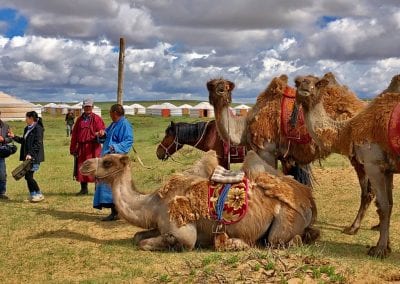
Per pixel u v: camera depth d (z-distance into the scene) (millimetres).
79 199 13477
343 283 6641
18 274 7328
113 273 7219
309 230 8500
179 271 7133
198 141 11664
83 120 13102
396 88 8227
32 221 10773
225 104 9820
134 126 57500
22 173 12844
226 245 8008
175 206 8055
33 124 13227
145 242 8281
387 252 8102
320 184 14633
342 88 9992
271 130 9977
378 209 8141
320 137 8516
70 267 7602
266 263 7129
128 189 8562
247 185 8156
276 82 10094
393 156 7871
